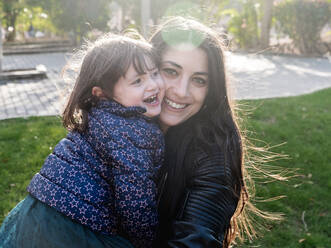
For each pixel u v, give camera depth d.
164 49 1.40
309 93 7.73
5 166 4.04
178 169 1.34
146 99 1.37
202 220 1.14
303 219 3.37
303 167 4.25
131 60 1.32
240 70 10.34
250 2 16.44
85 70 1.35
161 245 1.30
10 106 6.61
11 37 20.59
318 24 14.52
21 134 4.95
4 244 1.25
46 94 7.59
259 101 6.71
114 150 1.24
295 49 15.35
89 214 1.18
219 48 1.39
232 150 1.35
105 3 16.02
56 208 1.18
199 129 1.38
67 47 17.09
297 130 5.30
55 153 1.28
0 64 9.64
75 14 15.80
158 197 1.37
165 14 14.28
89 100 1.37
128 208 1.20
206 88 1.42
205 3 13.45
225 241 1.61
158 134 1.34
